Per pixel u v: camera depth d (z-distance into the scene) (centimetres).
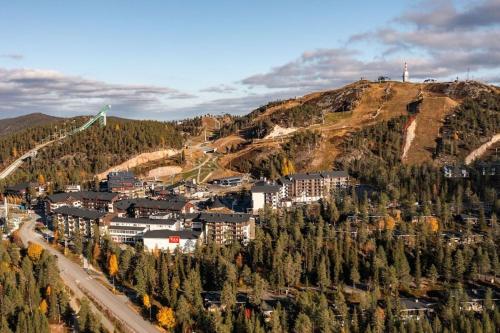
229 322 19975
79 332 19900
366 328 19650
